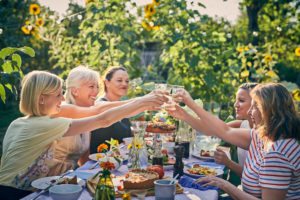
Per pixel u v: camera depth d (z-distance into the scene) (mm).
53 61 8445
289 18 7211
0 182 1899
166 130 2285
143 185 1767
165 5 5141
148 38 9078
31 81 1959
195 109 2248
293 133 1697
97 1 5457
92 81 3045
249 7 6770
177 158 2135
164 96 2182
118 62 5637
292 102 1795
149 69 7004
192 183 1938
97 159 2445
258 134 1812
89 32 5445
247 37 6770
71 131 2023
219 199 2379
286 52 7680
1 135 6219
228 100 5094
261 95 1808
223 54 4965
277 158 1642
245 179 1944
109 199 1510
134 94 4914
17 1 7820
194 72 5211
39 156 1968
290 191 1690
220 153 2361
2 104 7617
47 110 2014
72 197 1562
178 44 5059
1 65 2701
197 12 5094
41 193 1721
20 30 7348
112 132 3488
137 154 2215
